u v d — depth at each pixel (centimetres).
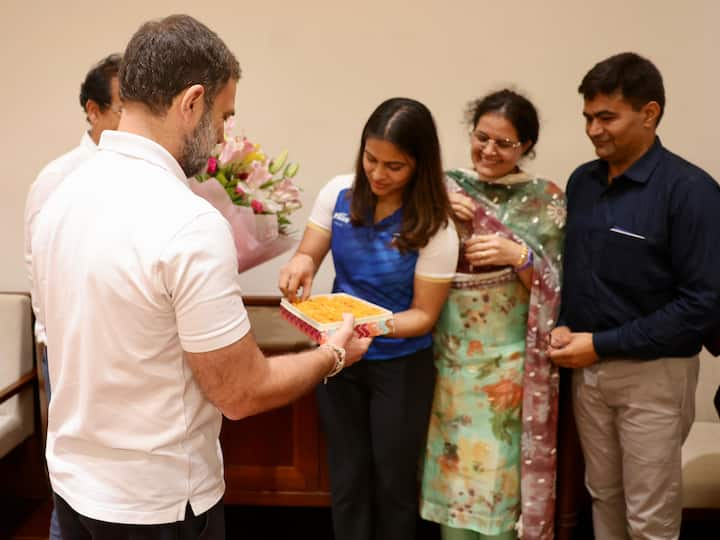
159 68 100
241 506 243
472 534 186
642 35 228
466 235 172
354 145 236
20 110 233
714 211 155
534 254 170
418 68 231
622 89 156
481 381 174
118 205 98
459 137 235
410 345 165
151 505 105
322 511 241
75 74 231
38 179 169
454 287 172
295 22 228
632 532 176
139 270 95
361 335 142
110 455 105
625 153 164
